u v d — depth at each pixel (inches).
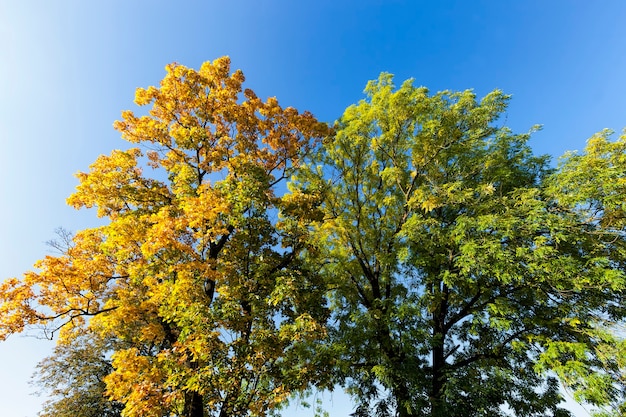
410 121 530.3
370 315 444.8
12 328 316.8
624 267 399.9
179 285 330.6
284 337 335.3
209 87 473.4
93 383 765.3
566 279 371.6
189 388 300.8
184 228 372.2
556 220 382.9
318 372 382.0
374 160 598.9
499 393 436.5
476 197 484.7
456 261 419.5
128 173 434.3
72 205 405.7
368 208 577.6
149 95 447.2
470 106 495.8
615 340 349.1
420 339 427.8
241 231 401.7
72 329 411.2
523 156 508.1
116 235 372.2
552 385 450.9
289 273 387.9
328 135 552.1
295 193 458.9
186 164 461.1
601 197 366.9
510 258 370.9
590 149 402.6
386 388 450.0
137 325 442.9
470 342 513.0
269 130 512.7
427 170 532.4
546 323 403.2
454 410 398.9
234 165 427.8
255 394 323.9
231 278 376.8
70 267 357.4
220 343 314.8
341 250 571.8
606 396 330.6
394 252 485.1
